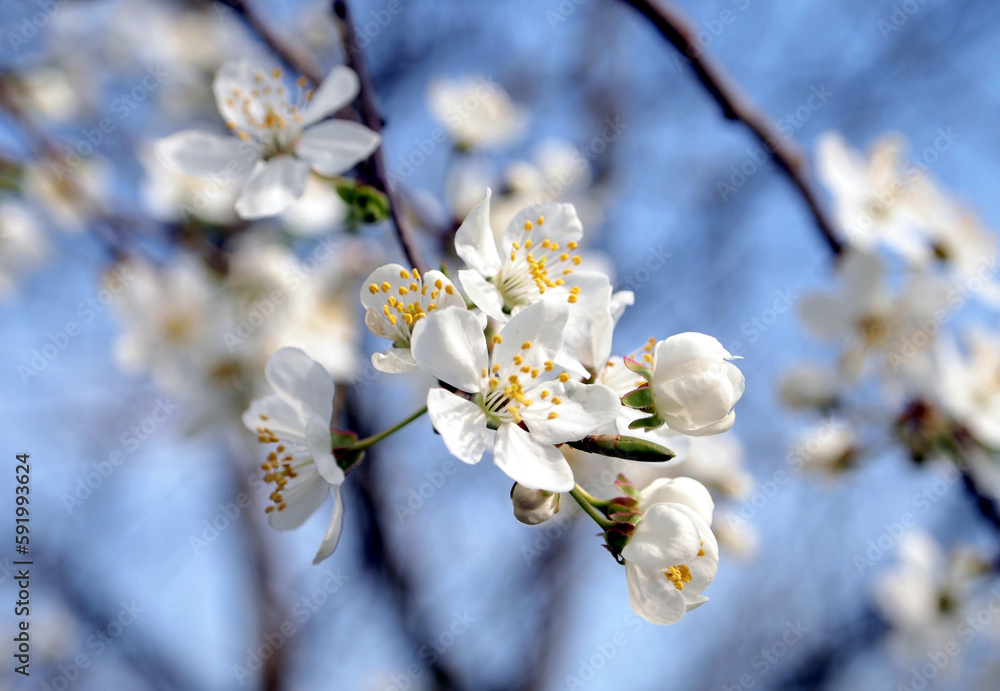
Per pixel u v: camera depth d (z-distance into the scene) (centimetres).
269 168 35
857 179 39
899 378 39
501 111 43
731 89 37
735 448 42
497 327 32
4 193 47
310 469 33
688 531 31
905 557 51
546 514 31
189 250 46
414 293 32
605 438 31
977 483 39
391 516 63
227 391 41
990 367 39
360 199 35
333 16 35
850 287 39
